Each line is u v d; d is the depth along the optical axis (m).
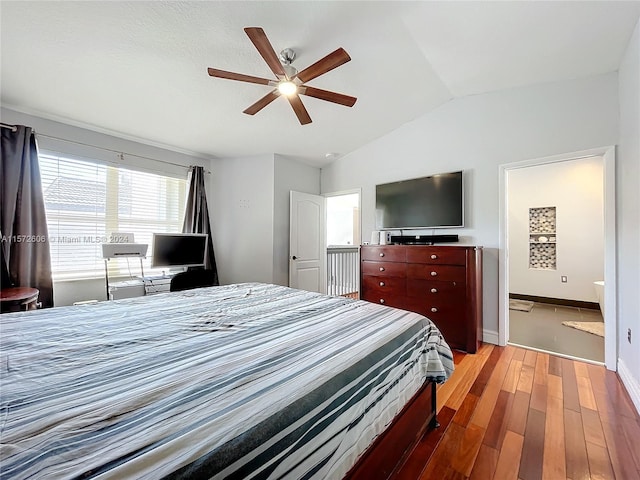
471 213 3.15
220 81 2.49
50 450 0.54
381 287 3.29
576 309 4.39
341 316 1.52
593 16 1.83
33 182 2.69
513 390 2.05
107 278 2.97
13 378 0.83
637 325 1.87
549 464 1.37
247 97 2.74
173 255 3.45
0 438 0.57
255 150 3.95
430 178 3.39
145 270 3.56
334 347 1.09
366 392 0.96
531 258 4.98
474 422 1.69
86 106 2.70
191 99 2.70
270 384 0.81
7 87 2.35
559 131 2.63
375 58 2.43
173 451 0.55
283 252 4.15
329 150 4.12
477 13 1.93
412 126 3.60
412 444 1.39
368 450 1.04
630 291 2.04
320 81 2.72
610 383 2.13
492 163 3.02
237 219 4.15
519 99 2.86
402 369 1.22
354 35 2.14
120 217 3.36
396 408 1.14
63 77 2.28
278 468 0.64
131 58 2.14
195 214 3.88
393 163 3.80
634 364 1.93
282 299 1.92
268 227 4.01
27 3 1.66
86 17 1.78
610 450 1.46
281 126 3.37
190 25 1.90
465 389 2.06
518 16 1.92
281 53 2.18
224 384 0.80
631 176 2.04
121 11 1.76
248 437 0.61
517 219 5.06
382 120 3.52
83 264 3.08
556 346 2.89
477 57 2.41
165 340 1.15
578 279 4.52
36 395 0.74
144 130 3.21
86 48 2.01
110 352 1.03
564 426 1.65
